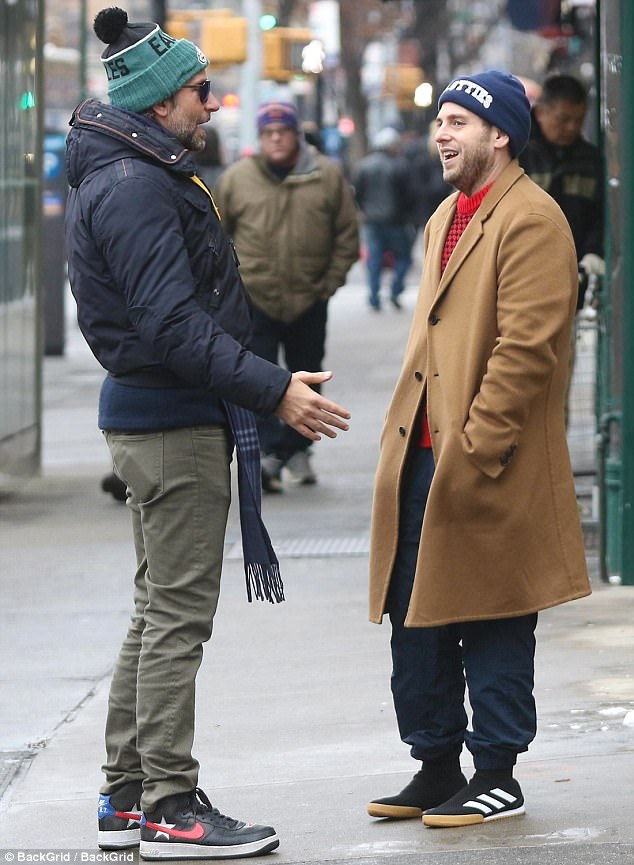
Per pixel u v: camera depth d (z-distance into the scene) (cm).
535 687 1513
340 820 1219
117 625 1875
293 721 1480
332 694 1556
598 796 1223
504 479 1154
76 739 1488
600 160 2164
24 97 2822
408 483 1192
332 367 4244
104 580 2094
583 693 1488
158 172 1117
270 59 6116
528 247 1134
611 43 1878
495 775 1188
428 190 6906
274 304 2594
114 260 1109
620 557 1908
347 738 1427
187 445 1140
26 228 2828
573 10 3825
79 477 2897
